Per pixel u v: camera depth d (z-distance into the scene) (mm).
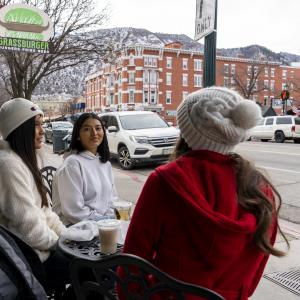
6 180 2348
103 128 3371
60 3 10203
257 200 1438
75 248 2266
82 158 3258
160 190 1436
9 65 10328
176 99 66062
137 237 1486
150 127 11820
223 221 1337
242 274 1488
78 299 1757
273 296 3283
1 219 2414
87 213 3049
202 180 1438
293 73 77875
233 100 1472
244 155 1593
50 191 4027
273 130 23406
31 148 2551
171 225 1430
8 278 1752
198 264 1411
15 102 2562
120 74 65375
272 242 1613
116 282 1576
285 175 9945
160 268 1485
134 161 10922
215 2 3795
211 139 1459
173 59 65500
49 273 2535
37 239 2371
